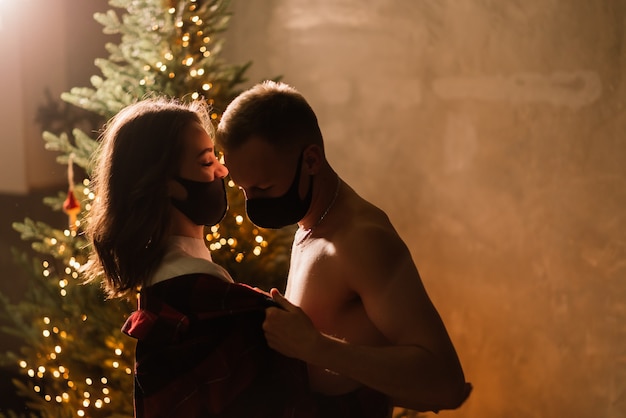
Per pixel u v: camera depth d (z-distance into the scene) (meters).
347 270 1.75
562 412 3.03
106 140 1.89
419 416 3.38
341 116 3.94
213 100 3.30
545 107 3.01
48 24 4.57
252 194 1.81
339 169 3.97
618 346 2.79
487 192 3.29
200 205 1.84
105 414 3.41
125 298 3.18
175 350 1.76
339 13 3.89
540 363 3.12
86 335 3.39
